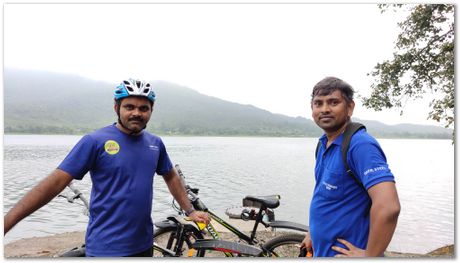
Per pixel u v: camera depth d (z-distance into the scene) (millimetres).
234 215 4023
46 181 2312
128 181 2424
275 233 5195
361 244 2117
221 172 33219
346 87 2293
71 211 13680
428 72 7824
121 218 2393
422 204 19281
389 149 102562
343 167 2146
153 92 2574
